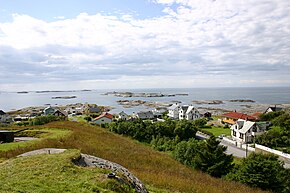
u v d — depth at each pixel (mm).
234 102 163750
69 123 42969
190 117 78625
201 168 26469
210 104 149500
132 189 9727
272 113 67188
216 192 16125
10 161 11508
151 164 23906
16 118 74312
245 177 21750
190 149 29969
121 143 33500
